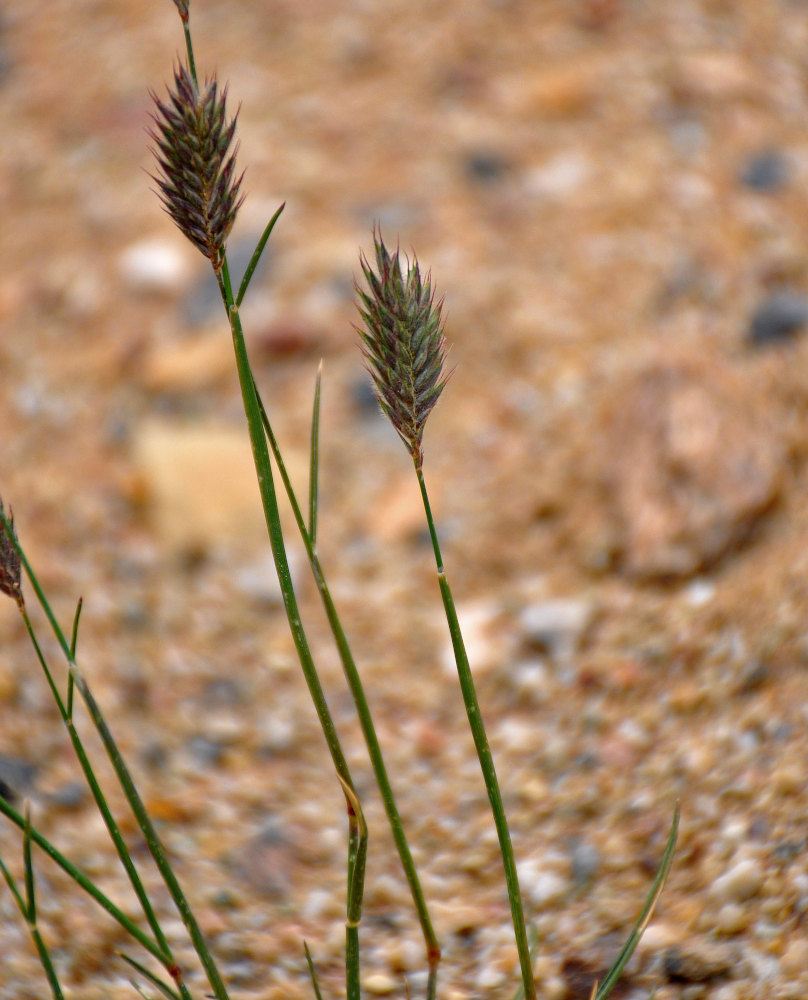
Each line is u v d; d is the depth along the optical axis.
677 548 0.83
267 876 0.69
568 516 0.90
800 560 0.80
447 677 0.82
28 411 1.03
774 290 1.00
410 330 0.55
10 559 0.58
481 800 0.72
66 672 0.82
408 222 1.11
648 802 0.70
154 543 0.94
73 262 1.13
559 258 1.07
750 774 0.69
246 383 0.57
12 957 0.66
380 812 0.72
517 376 1.00
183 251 1.12
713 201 1.09
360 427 1.00
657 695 0.76
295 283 1.08
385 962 0.67
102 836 0.70
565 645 0.81
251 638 0.86
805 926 0.66
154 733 0.79
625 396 0.95
